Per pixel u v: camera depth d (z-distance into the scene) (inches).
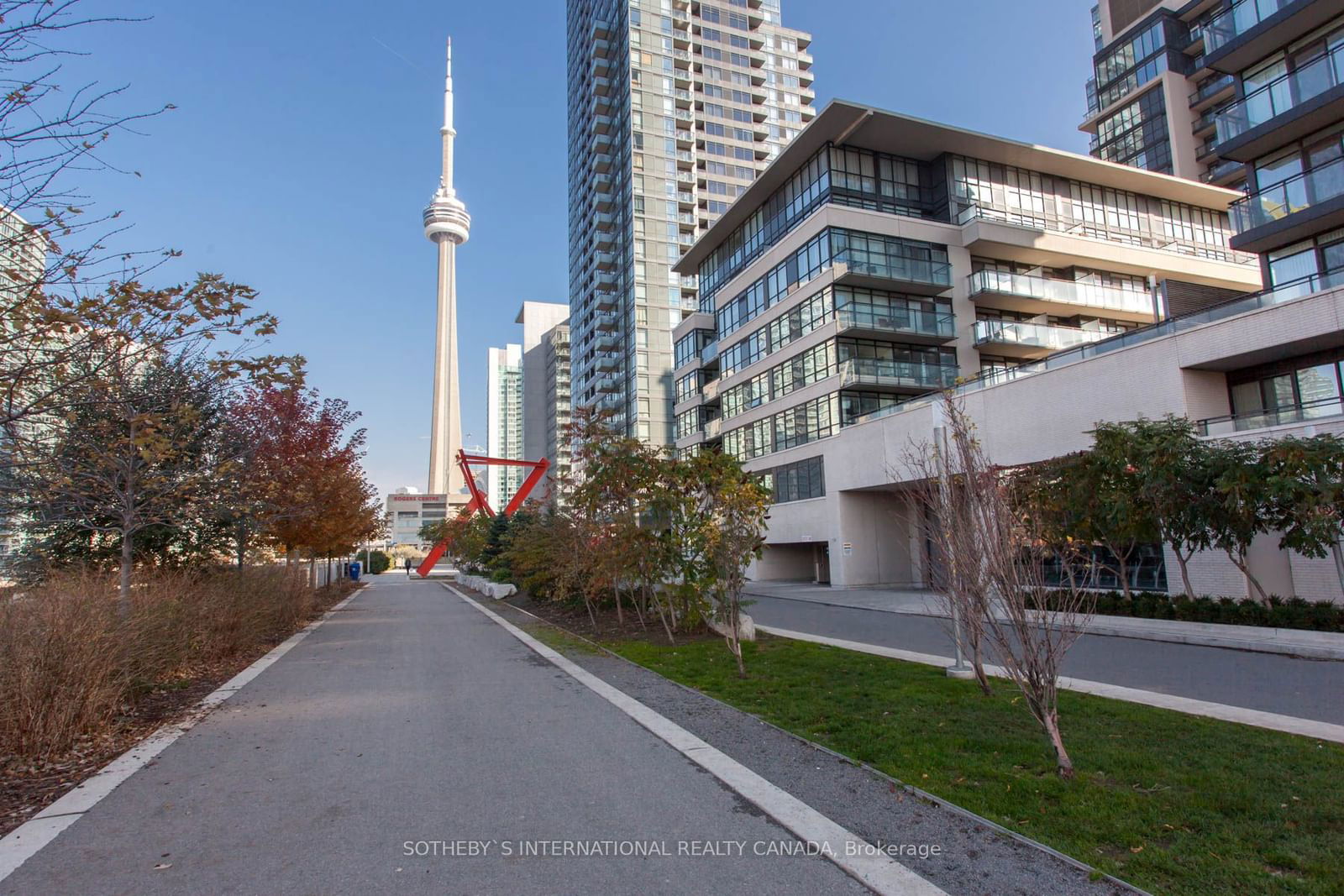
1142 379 727.1
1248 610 512.4
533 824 177.6
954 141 1366.9
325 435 762.2
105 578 418.9
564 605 772.6
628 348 2822.3
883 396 1302.9
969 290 1333.7
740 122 3203.7
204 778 217.3
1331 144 729.0
